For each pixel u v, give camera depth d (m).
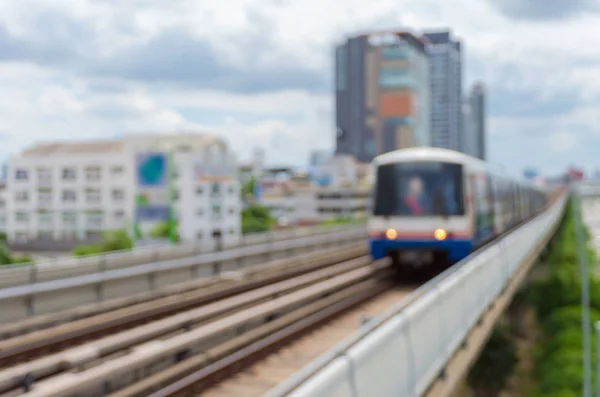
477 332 13.13
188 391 8.83
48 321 11.71
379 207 18.08
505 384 38.12
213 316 12.24
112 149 86.38
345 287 16.78
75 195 84.81
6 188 88.12
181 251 16.69
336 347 5.39
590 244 102.69
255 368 9.99
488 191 22.67
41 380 8.52
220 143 96.94
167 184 66.81
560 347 45.59
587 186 143.00
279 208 125.50
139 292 14.85
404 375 7.01
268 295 14.31
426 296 8.49
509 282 18.66
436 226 17.59
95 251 61.97
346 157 161.25
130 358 9.12
